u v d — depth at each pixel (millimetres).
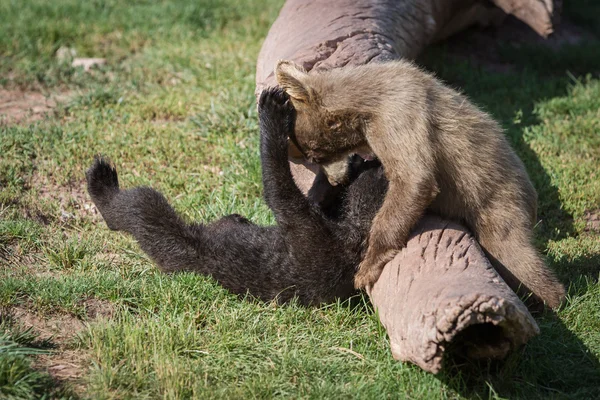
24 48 19141
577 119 16766
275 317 9953
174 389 8383
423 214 9930
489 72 19703
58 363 8938
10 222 11977
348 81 10391
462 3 19141
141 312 10117
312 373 8984
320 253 10188
